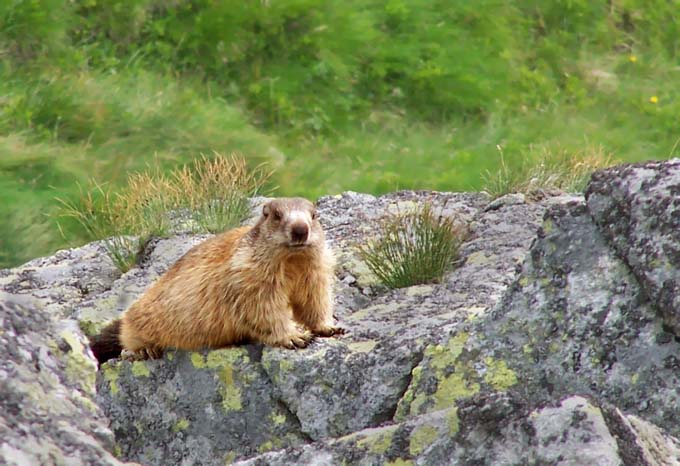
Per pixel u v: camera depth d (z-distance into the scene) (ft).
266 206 33.65
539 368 28.35
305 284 33.91
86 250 48.60
